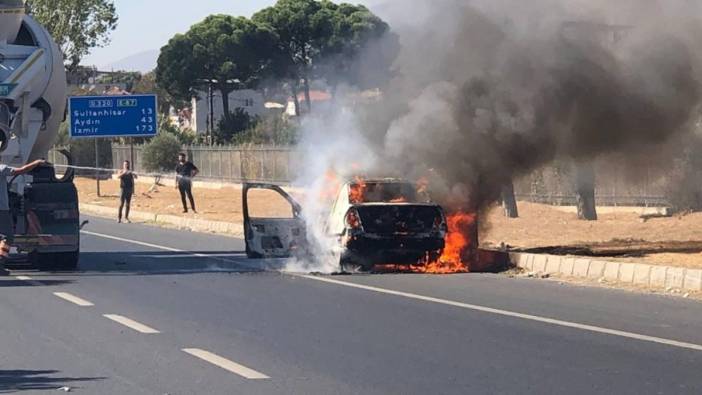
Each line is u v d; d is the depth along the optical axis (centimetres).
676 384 880
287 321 1236
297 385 887
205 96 8569
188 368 962
